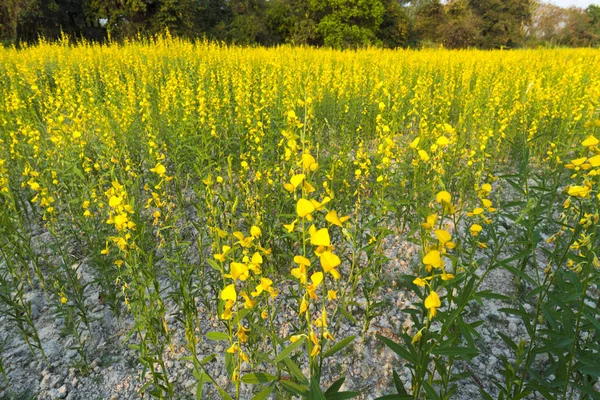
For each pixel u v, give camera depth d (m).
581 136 4.43
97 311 3.04
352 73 10.19
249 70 9.09
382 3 34.59
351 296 2.77
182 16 28.30
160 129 5.64
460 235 3.57
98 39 32.16
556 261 2.49
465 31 39.28
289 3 36.78
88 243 3.51
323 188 3.59
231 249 1.38
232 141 4.99
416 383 1.83
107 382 2.49
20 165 4.62
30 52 13.30
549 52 17.66
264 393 1.34
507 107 6.50
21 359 2.64
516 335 2.73
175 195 4.39
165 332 2.50
